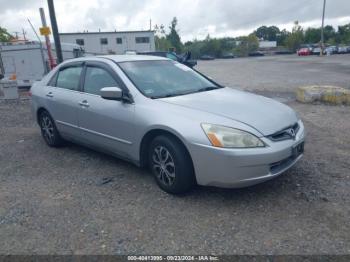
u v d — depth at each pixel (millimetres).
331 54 56500
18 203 3754
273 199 3588
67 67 5340
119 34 54688
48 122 5707
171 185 3707
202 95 4164
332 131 6242
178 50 82625
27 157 5371
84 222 3291
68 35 53156
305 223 3123
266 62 39156
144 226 3180
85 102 4629
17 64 16469
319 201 3512
